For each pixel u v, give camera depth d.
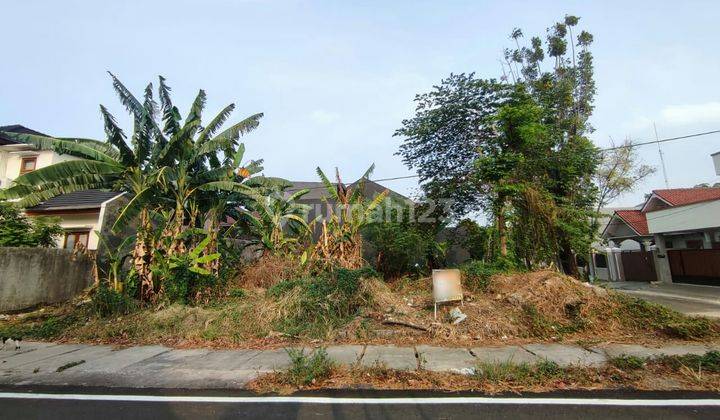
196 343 7.37
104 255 13.66
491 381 4.93
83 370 5.81
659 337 7.18
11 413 4.21
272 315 8.23
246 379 5.26
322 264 11.19
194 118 11.02
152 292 10.08
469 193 14.45
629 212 25.00
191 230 10.65
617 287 17.95
